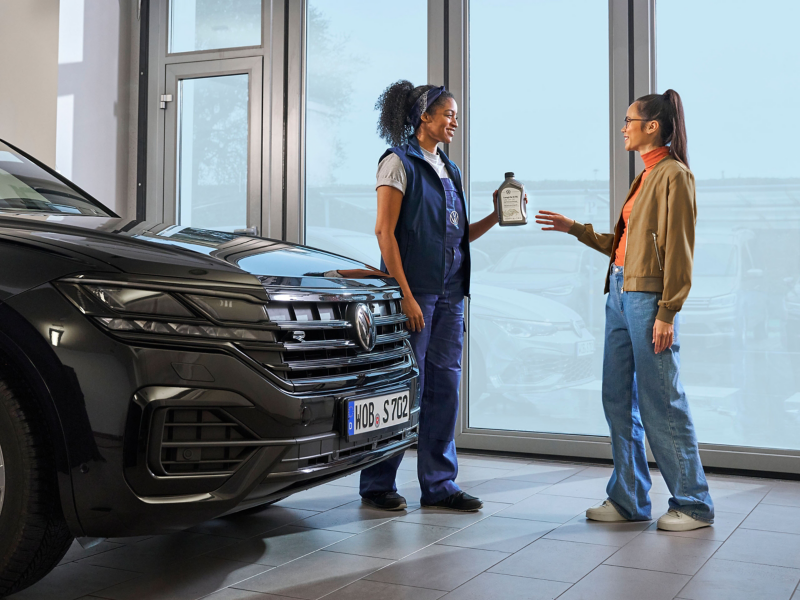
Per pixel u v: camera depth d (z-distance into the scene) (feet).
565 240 11.96
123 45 14.64
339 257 7.87
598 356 11.79
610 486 8.39
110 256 5.49
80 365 5.16
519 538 7.58
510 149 12.24
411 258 8.78
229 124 14.12
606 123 11.70
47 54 13.35
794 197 10.75
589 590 6.05
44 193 7.82
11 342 5.24
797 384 10.75
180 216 14.47
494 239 12.33
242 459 5.50
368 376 6.79
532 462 11.63
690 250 7.84
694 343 11.21
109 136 14.37
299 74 13.56
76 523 5.27
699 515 7.98
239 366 5.49
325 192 13.50
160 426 5.23
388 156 8.84
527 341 12.16
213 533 7.73
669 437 8.02
